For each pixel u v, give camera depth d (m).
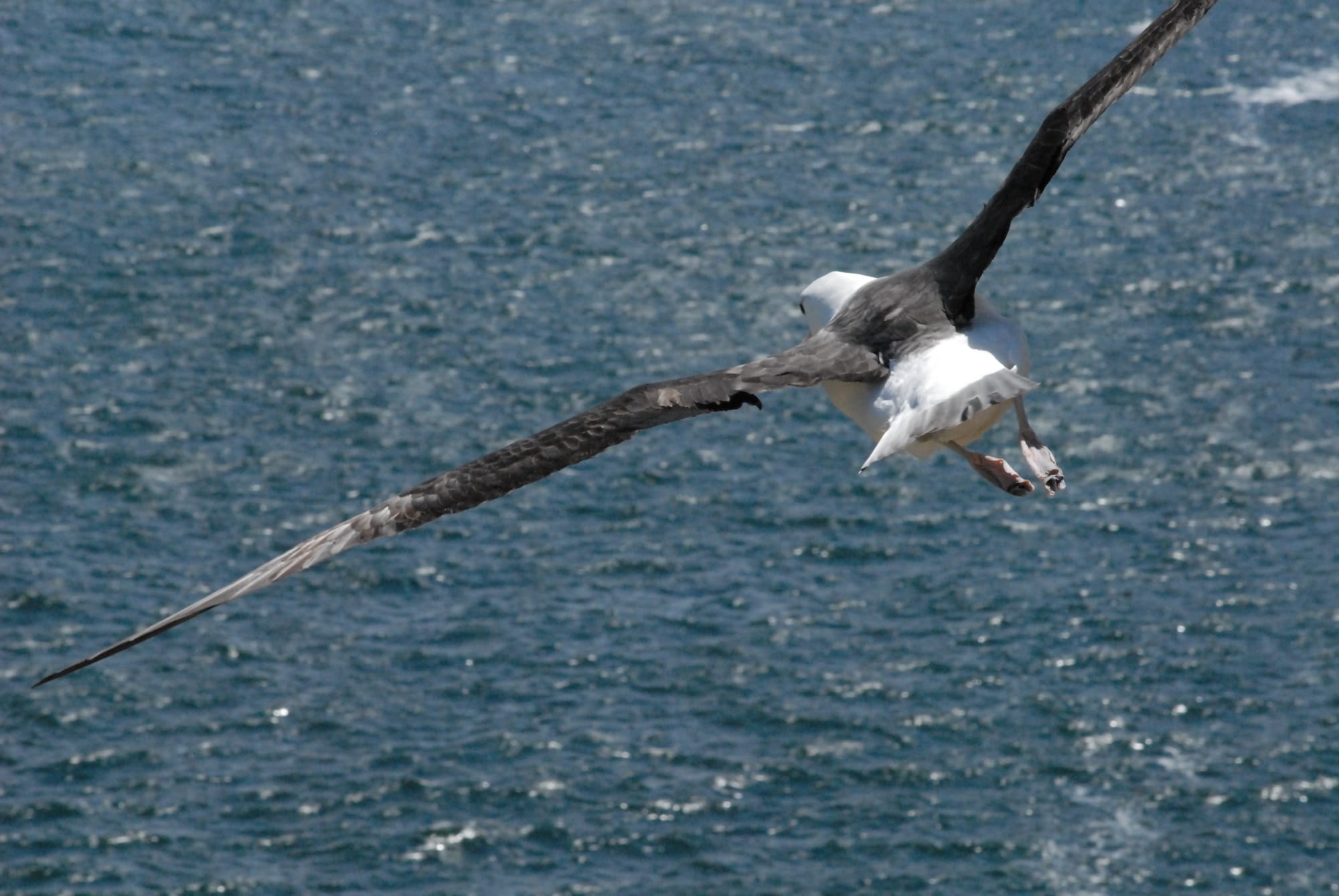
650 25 123.06
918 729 59.69
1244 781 57.00
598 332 85.44
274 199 98.25
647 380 81.25
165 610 65.75
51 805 56.03
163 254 91.81
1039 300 88.69
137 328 85.00
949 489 73.81
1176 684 61.81
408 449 75.94
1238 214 97.12
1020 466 75.31
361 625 65.44
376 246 93.44
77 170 100.69
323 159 103.44
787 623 65.31
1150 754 58.41
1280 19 121.38
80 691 61.12
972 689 61.75
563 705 60.75
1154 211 97.56
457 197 99.19
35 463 74.00
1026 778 57.47
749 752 58.50
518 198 99.00
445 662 63.31
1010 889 52.53
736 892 52.28
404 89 112.88
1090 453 76.19
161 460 74.69
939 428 10.36
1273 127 107.38
